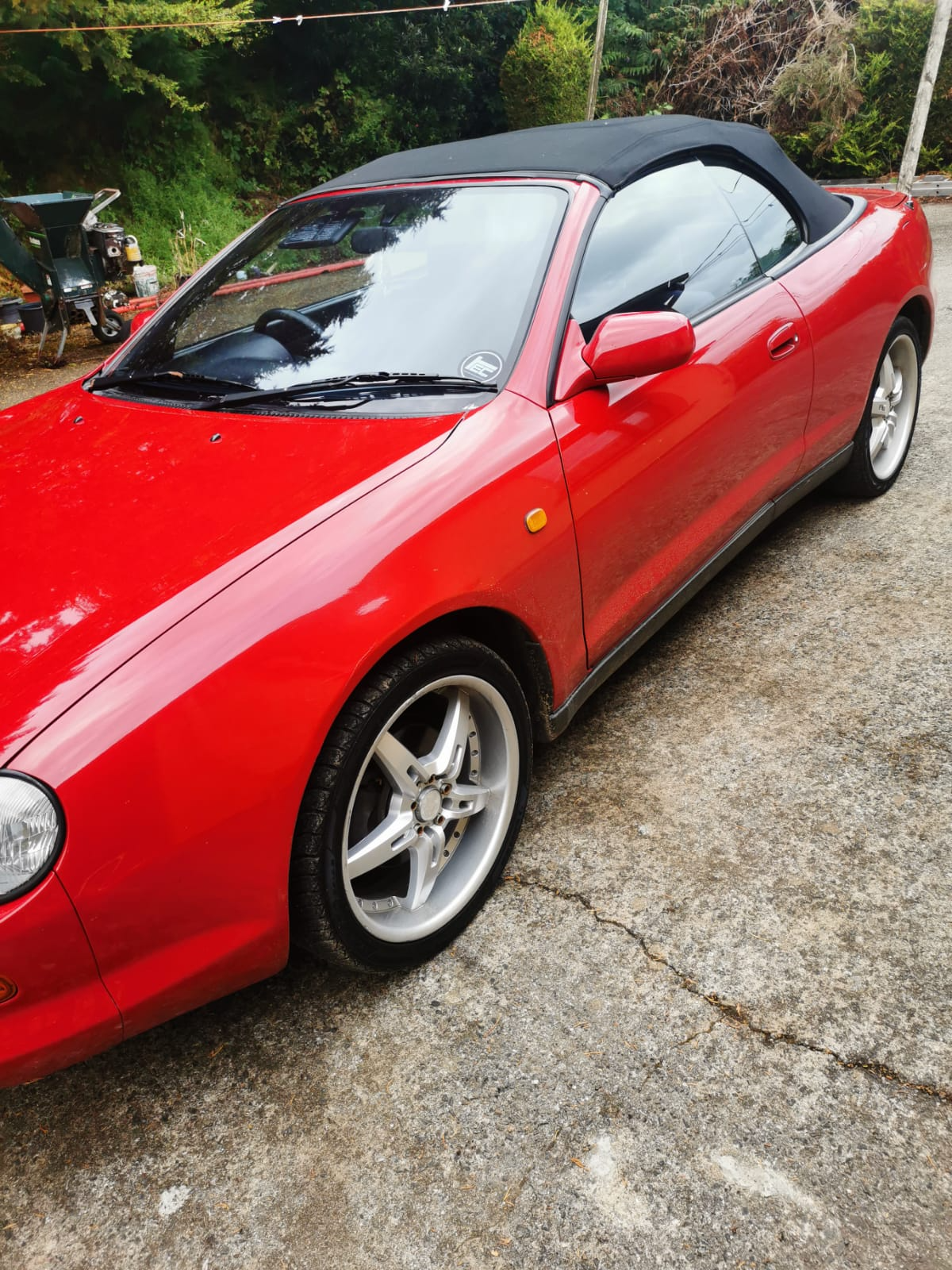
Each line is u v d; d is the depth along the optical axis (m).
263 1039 1.91
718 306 2.69
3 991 1.41
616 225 2.45
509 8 17.48
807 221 3.21
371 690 1.74
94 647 1.53
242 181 16.25
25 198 8.52
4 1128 1.80
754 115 15.55
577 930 2.07
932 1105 1.63
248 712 1.56
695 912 2.07
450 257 2.41
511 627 2.10
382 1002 1.96
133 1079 1.86
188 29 13.03
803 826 2.28
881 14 13.91
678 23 16.45
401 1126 1.70
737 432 2.72
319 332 2.41
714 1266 1.44
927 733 2.54
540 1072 1.77
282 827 1.62
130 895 1.47
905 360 3.76
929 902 2.03
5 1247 1.59
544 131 2.80
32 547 1.82
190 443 2.12
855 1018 1.79
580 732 2.73
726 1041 1.78
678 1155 1.60
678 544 2.61
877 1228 1.46
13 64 12.63
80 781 1.41
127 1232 1.59
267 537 1.71
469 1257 1.49
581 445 2.17
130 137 14.78
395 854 1.92
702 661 2.98
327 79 17.11
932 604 3.11
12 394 7.85
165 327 2.73
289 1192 1.62
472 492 1.92
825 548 3.55
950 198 11.86
